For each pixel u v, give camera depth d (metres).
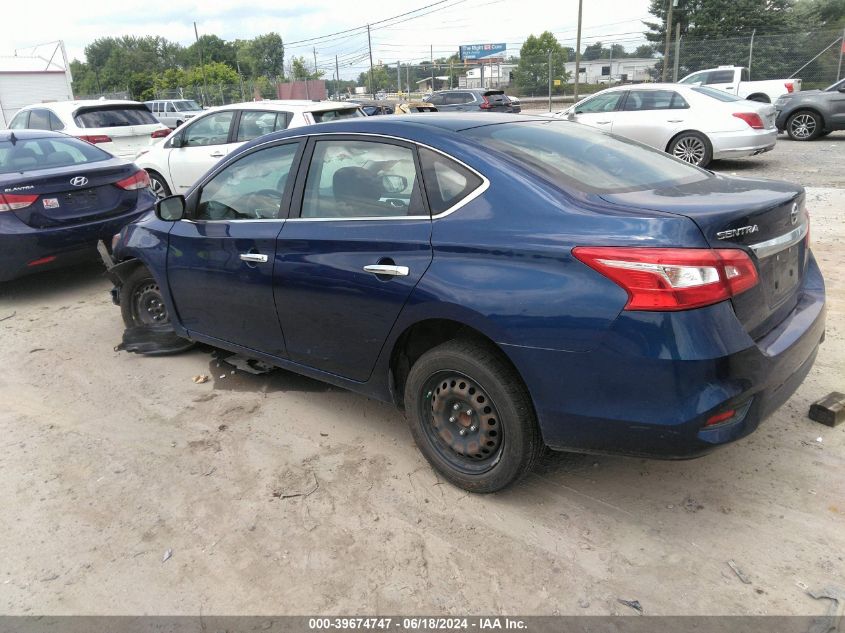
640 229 2.30
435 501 2.97
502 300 2.51
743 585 2.39
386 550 2.67
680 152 11.34
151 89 64.38
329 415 3.82
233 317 3.87
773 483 2.95
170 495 3.12
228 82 64.69
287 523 2.87
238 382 4.31
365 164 3.15
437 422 3.00
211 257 3.84
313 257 3.22
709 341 2.23
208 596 2.48
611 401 2.37
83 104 11.27
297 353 3.55
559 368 2.44
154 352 4.79
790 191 2.73
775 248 2.53
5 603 2.48
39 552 2.76
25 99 31.20
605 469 3.14
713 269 2.23
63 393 4.27
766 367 2.39
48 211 5.95
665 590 2.39
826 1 49.97
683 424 2.27
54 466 3.41
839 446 3.19
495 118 3.38
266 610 2.40
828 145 14.59
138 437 3.67
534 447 2.72
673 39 45.72
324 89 48.09
